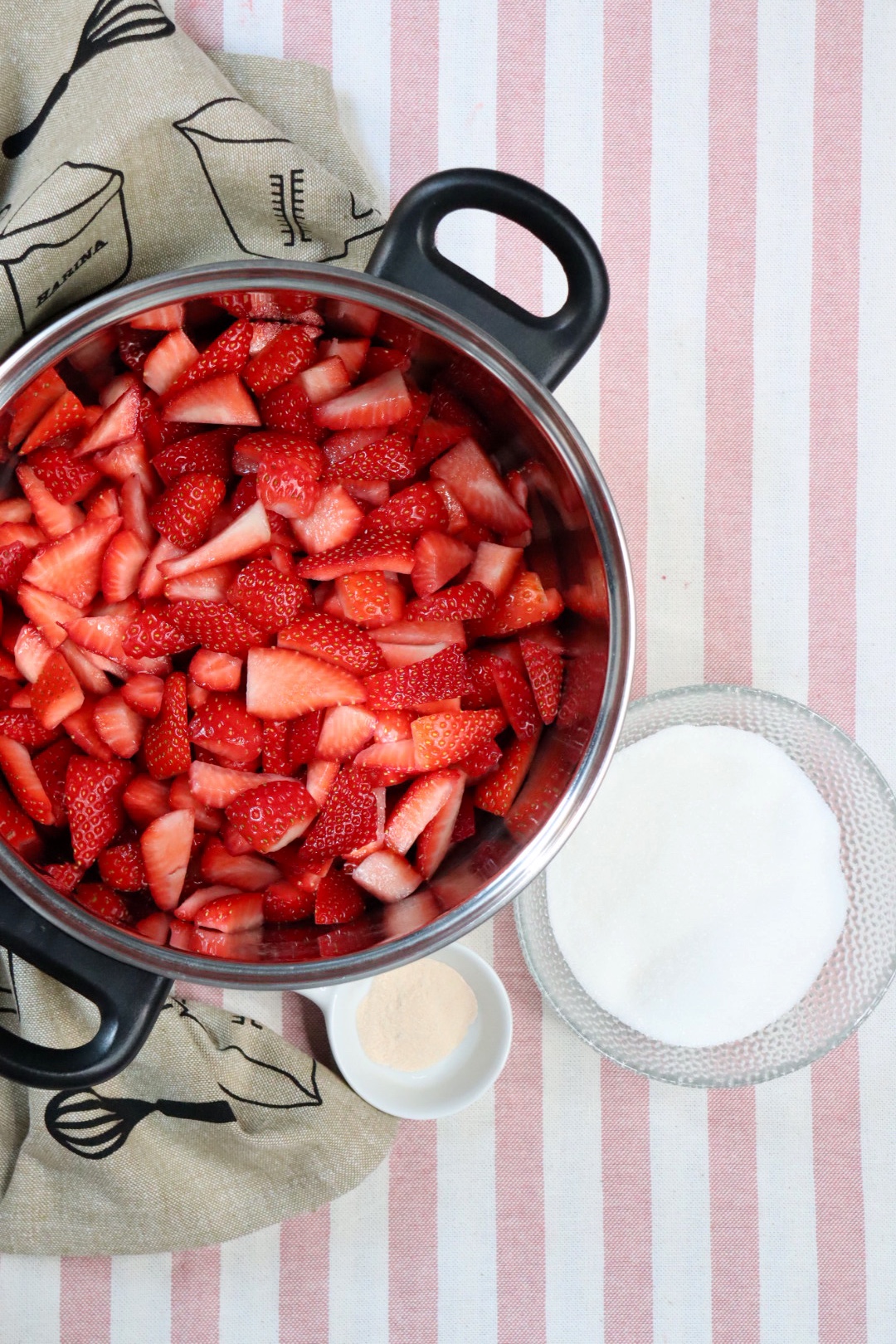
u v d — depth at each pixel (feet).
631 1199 3.97
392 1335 3.89
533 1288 3.93
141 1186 3.64
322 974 2.84
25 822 3.14
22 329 3.30
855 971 3.95
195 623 3.18
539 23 3.79
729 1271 3.98
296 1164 3.72
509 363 2.86
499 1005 3.68
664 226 3.87
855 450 3.96
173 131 3.20
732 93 3.87
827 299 3.94
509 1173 3.94
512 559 3.29
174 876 3.22
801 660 3.97
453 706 3.26
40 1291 3.78
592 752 2.96
